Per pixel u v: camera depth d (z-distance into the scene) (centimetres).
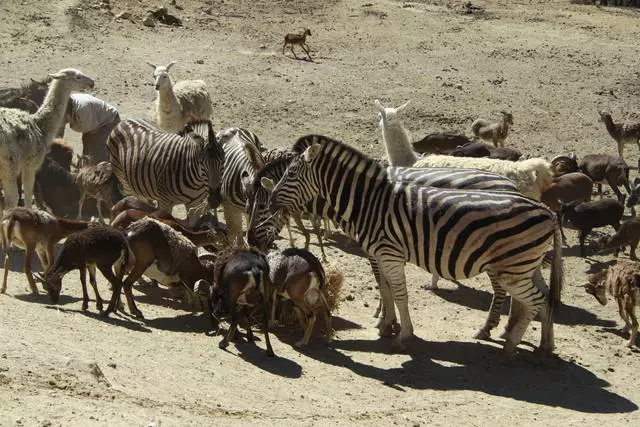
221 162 1426
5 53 2831
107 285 1345
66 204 1717
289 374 1083
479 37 3622
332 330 1280
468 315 1398
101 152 2012
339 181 1208
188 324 1218
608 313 1475
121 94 2622
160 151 1520
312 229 1777
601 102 2925
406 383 1107
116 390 899
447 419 994
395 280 1198
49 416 782
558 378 1176
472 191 1170
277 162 1238
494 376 1159
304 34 3155
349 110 2681
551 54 3431
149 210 1446
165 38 3234
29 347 961
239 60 3070
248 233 1218
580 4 4519
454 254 1151
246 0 3941
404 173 1240
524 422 1008
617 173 2034
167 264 1229
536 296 1172
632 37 3797
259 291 1111
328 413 964
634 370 1234
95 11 3400
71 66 2784
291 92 2789
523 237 1130
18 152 1493
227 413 904
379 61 3203
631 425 1024
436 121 2653
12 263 1412
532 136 2600
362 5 4000
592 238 1861
